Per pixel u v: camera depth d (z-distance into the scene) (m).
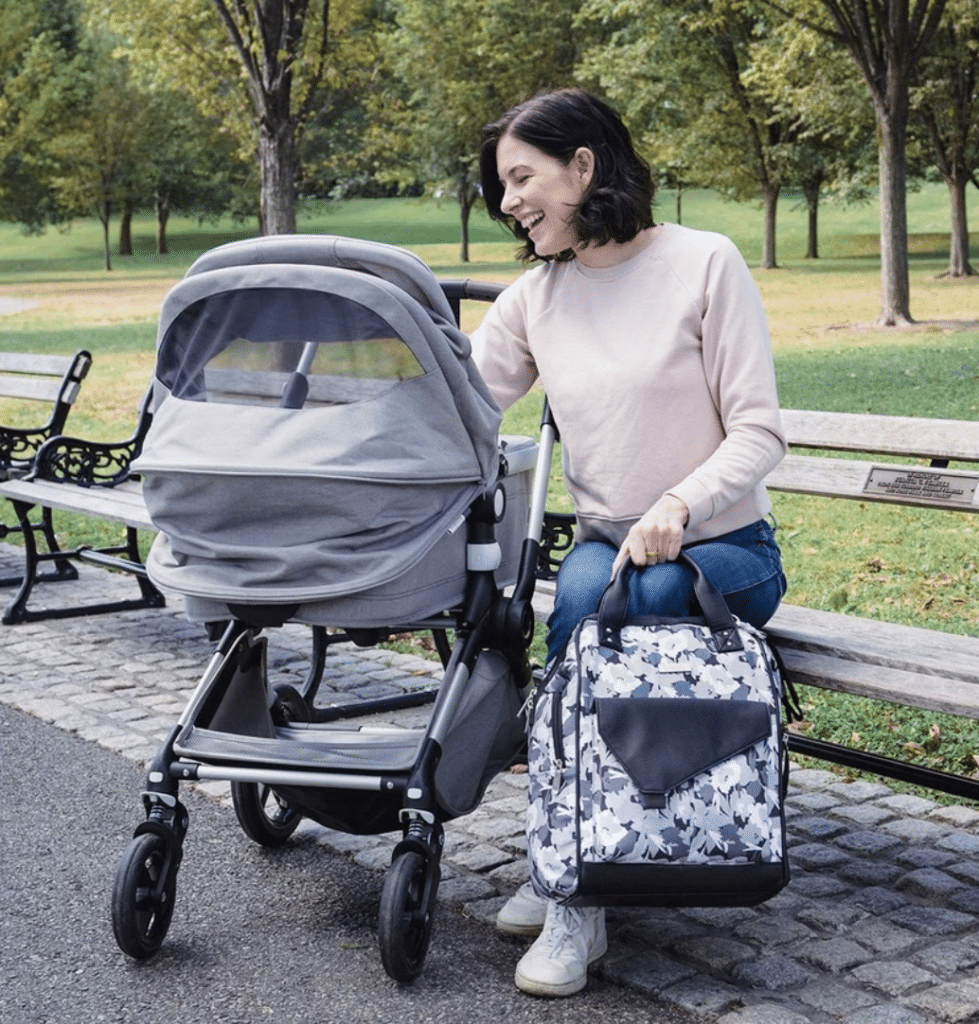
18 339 23.17
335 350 2.86
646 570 2.85
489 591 3.09
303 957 2.94
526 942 2.99
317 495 2.73
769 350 3.00
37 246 74.88
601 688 2.65
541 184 3.02
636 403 3.00
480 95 37.81
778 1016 2.58
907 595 5.94
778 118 34.88
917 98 28.12
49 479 6.23
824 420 4.00
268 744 3.01
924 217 64.81
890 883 3.27
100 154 53.84
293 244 2.89
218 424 2.83
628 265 3.08
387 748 3.16
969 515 7.54
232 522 2.82
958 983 2.72
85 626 6.18
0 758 4.38
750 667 2.68
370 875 3.41
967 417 10.53
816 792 3.90
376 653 5.61
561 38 36.28
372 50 20.72
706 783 2.57
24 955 2.98
